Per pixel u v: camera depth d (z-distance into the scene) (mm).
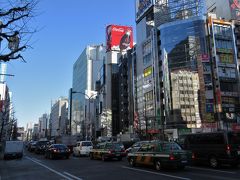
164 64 71062
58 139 49219
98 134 108000
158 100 72250
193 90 66562
